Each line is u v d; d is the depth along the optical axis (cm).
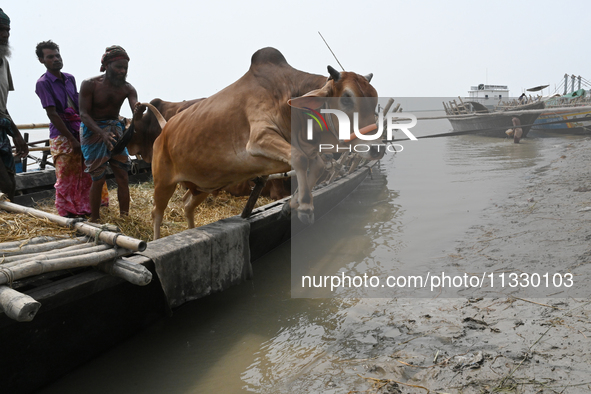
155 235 505
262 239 505
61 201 507
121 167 504
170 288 352
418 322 330
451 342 295
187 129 450
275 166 410
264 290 425
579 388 231
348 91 363
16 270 251
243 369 295
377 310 361
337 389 258
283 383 273
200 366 300
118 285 314
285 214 438
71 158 498
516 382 242
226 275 414
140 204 618
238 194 722
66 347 287
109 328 317
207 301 403
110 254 296
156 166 498
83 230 329
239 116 416
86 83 451
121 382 283
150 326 355
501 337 291
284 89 407
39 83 476
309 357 301
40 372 273
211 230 414
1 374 250
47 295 261
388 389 252
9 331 249
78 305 288
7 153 446
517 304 335
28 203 644
